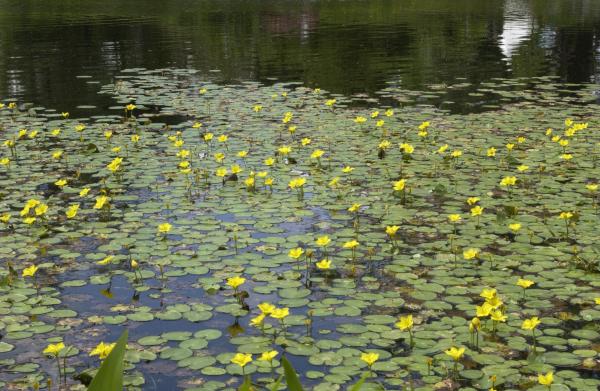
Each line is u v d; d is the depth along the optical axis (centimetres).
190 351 322
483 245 435
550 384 283
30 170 586
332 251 428
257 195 524
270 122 750
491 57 1210
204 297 374
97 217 484
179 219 479
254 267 407
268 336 335
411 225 468
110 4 2103
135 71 1070
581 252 421
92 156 625
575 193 523
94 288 385
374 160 609
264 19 1762
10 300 371
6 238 451
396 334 335
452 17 1809
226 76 1033
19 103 851
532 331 331
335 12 1931
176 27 1595
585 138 675
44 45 1319
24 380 302
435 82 984
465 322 344
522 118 759
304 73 1057
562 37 1434
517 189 534
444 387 292
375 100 862
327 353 319
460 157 614
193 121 758
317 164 597
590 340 326
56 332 341
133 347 325
